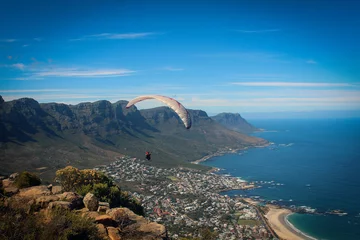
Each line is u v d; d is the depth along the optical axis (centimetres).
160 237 2148
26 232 1745
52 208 2159
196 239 3916
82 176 4416
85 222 1938
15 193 2709
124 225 2212
